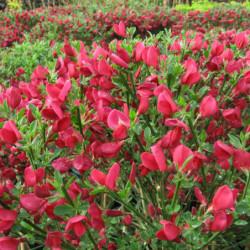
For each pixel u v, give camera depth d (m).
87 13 7.65
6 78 3.24
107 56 1.65
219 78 1.97
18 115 1.36
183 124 1.19
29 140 1.30
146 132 1.41
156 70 1.64
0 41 6.11
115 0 10.54
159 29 8.26
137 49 1.46
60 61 1.85
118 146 1.31
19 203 1.21
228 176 1.62
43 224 1.49
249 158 1.26
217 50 1.77
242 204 1.14
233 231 1.63
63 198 1.16
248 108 2.53
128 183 1.17
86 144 1.41
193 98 1.48
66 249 1.50
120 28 2.02
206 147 1.37
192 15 7.42
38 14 7.51
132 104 1.62
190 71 1.44
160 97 1.24
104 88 1.49
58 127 1.31
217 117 1.84
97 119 1.37
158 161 1.15
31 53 3.63
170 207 1.30
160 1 13.11
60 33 6.32
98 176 1.15
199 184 1.60
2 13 7.57
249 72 1.61
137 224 1.82
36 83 2.01
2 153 2.08
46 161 1.45
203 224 1.23
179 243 1.27
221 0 16.23
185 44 1.99
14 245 1.19
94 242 1.29
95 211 1.32
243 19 7.59
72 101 1.35
